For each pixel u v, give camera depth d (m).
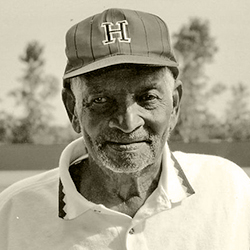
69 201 1.59
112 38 1.47
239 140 10.10
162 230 1.58
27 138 10.28
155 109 1.46
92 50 1.48
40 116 10.87
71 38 1.51
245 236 1.68
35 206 1.65
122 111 1.42
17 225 1.64
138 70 1.44
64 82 1.60
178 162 1.77
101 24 1.49
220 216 1.65
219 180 1.74
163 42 1.52
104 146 1.45
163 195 1.58
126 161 1.43
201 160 1.83
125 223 1.56
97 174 1.59
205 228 1.61
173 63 1.53
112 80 1.42
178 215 1.62
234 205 1.69
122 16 1.50
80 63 1.50
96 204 1.57
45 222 1.62
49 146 9.49
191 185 1.71
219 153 9.73
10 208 1.68
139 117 1.44
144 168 1.55
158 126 1.47
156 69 1.46
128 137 1.42
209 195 1.69
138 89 1.44
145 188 1.61
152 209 1.57
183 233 1.59
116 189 1.59
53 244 1.58
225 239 1.61
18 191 1.71
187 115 10.51
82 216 1.58
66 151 1.69
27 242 1.60
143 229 1.57
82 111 1.49
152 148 1.47
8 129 10.52
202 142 9.80
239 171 1.84
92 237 1.56
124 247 1.54
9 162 9.27
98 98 1.44
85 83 1.46
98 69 1.44
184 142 10.00
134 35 1.48
